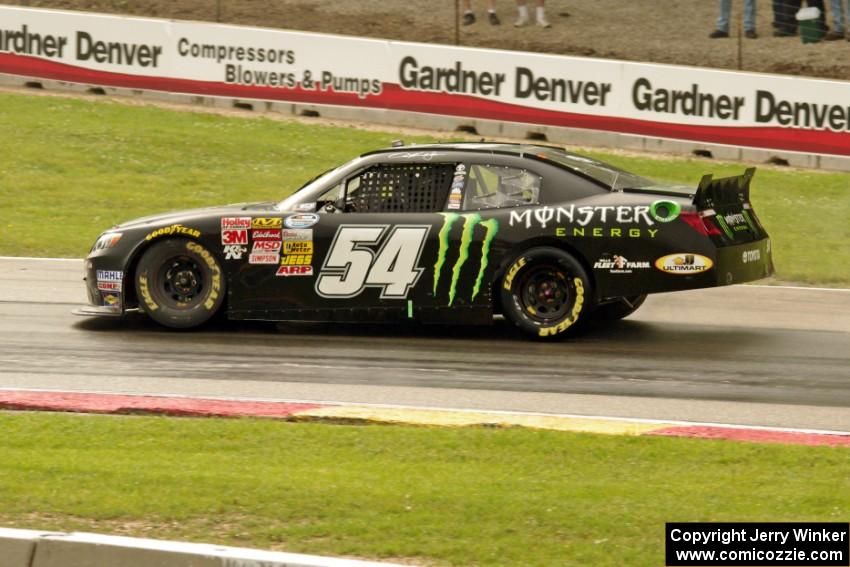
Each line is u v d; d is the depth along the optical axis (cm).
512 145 3294
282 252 3178
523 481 1911
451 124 6688
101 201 5388
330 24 7738
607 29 7525
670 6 7831
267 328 3359
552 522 1698
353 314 3159
